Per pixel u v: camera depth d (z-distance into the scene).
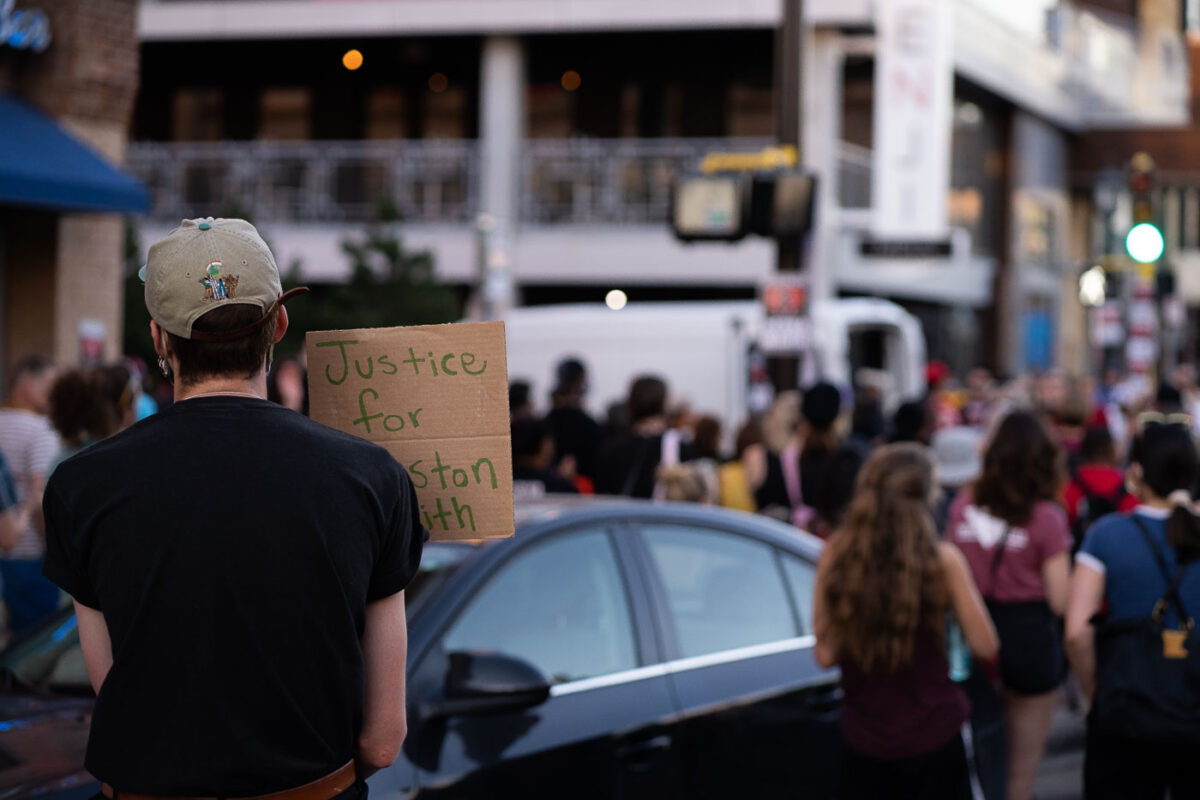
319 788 2.35
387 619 2.44
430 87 25.78
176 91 26.33
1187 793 4.49
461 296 24.23
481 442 2.61
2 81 11.57
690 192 10.55
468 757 3.82
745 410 15.73
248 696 2.27
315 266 23.25
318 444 2.37
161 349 2.48
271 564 2.27
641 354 16.02
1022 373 32.91
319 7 23.45
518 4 22.91
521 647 4.15
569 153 23.56
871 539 4.49
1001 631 5.76
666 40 24.17
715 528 4.96
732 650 4.76
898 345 17.92
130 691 2.28
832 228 22.72
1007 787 5.85
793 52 11.12
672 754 4.38
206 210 23.48
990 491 5.81
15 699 4.05
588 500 4.91
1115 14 36.78
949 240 14.20
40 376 7.11
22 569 6.75
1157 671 4.43
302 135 26.11
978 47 28.00
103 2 11.79
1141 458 4.71
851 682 4.58
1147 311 16.48
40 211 11.55
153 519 2.27
